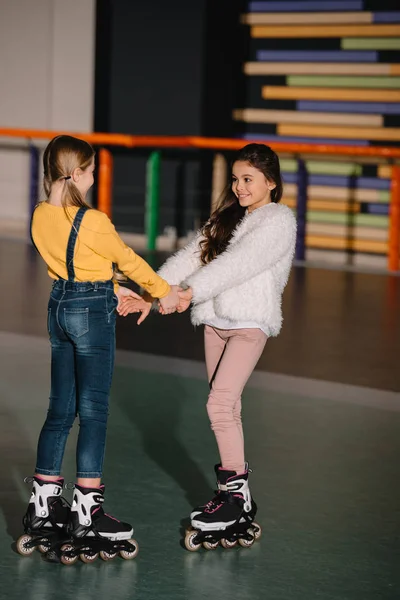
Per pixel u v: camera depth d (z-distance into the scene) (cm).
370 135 1398
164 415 712
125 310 506
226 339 511
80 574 471
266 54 1448
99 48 1494
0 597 447
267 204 507
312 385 798
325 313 1076
